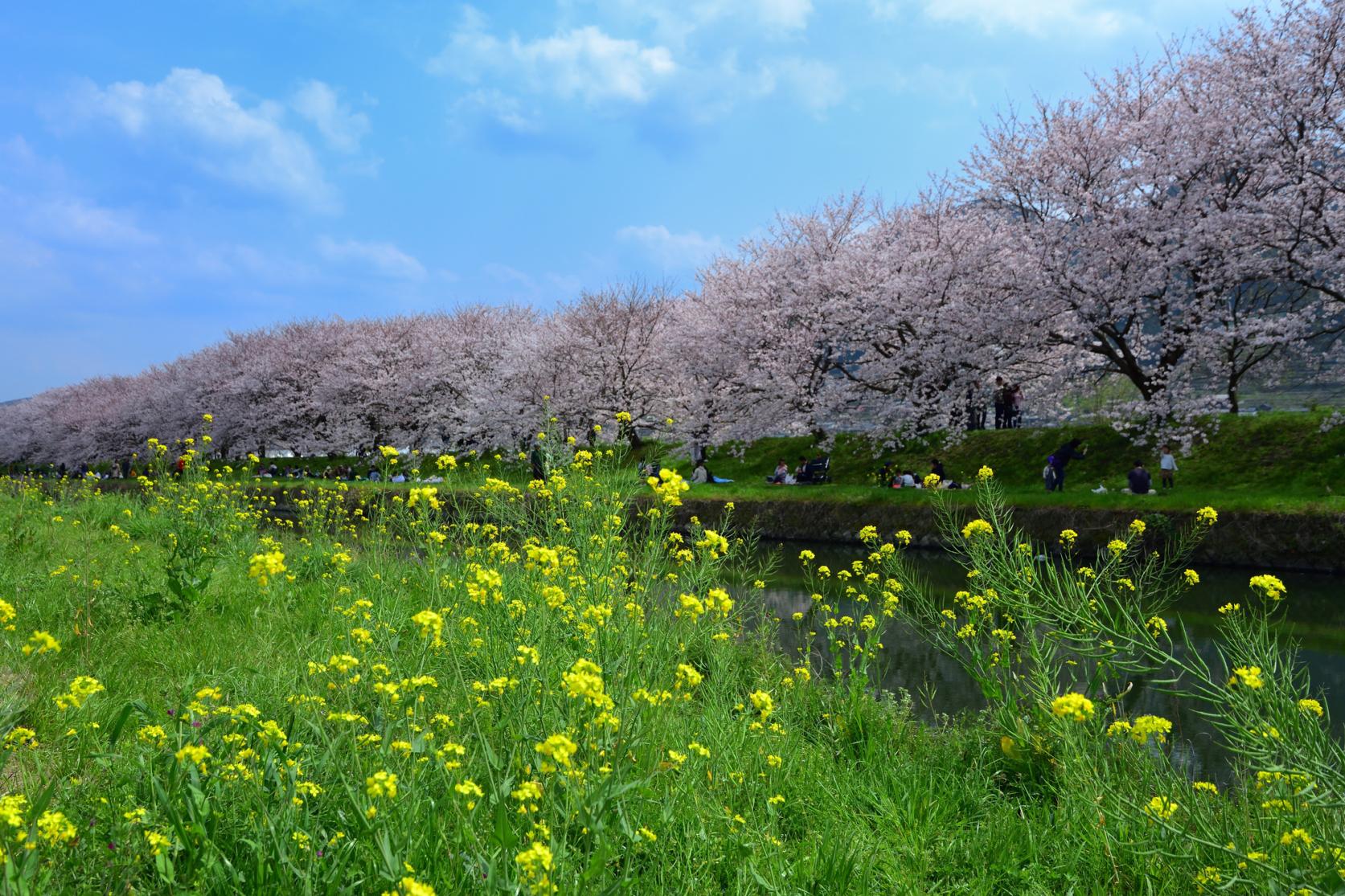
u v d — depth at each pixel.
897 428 21.17
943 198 24.19
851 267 24.25
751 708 4.45
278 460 45.78
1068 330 18.59
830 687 5.63
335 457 42.53
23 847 1.99
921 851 3.25
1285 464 16.52
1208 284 17.39
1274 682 3.04
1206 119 17.50
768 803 3.20
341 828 2.52
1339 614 10.32
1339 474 15.50
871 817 3.58
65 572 6.66
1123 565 4.95
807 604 9.84
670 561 6.88
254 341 47.16
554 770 2.33
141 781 2.61
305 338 44.69
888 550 6.34
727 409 26.08
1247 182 17.86
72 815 2.41
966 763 4.63
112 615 5.53
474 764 2.95
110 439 50.91
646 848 2.68
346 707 3.26
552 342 28.59
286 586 6.65
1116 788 3.52
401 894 1.88
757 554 16.19
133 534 10.38
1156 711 6.16
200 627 5.41
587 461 6.71
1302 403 19.53
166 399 46.34
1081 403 23.28
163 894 2.14
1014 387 23.34
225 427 42.62
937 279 20.83
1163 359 19.02
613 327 28.88
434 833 2.33
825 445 24.38
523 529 6.55
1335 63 15.86
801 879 2.80
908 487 19.33
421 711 3.20
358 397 38.88
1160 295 18.45
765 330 25.22
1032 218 20.34
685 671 3.56
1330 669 7.83
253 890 2.14
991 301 19.77
